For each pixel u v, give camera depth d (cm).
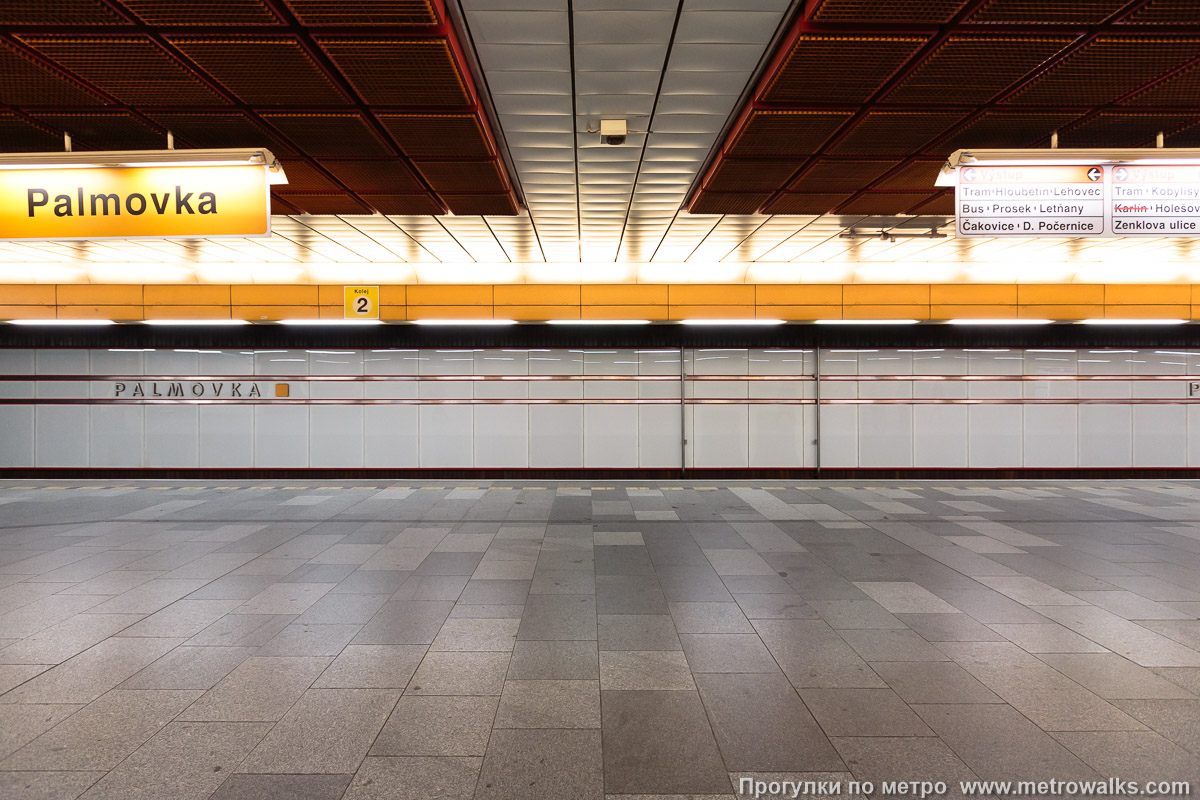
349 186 737
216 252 1173
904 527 989
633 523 1023
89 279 1336
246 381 1549
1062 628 563
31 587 683
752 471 1568
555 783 341
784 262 1325
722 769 354
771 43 459
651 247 1164
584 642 532
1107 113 529
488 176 698
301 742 381
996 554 822
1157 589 675
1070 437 1546
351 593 662
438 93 490
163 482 1489
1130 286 1374
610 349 1562
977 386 1552
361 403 1559
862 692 444
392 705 426
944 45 422
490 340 1554
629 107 566
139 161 504
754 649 518
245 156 506
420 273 1342
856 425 1564
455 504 1204
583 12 419
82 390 1543
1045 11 386
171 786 337
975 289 1392
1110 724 401
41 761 360
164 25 395
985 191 543
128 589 675
